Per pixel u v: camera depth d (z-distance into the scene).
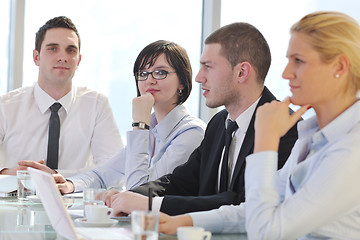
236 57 2.56
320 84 1.75
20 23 4.86
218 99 2.61
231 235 2.04
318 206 1.60
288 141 2.46
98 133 4.22
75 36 4.18
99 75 5.17
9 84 4.93
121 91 5.25
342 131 1.74
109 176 3.52
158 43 3.29
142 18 5.28
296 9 5.35
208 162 2.74
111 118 4.29
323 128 1.77
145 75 3.27
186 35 5.36
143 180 2.94
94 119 4.23
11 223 2.10
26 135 4.13
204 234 1.68
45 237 1.82
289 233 1.63
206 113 5.34
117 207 2.27
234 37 2.57
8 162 4.12
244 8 5.33
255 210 1.67
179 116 3.29
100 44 5.17
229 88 2.58
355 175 1.59
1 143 4.15
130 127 5.28
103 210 2.06
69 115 4.20
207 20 5.33
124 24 5.24
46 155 4.13
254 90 2.58
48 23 4.14
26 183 2.75
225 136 2.70
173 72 3.26
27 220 2.18
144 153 3.00
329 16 1.75
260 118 1.79
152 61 3.24
